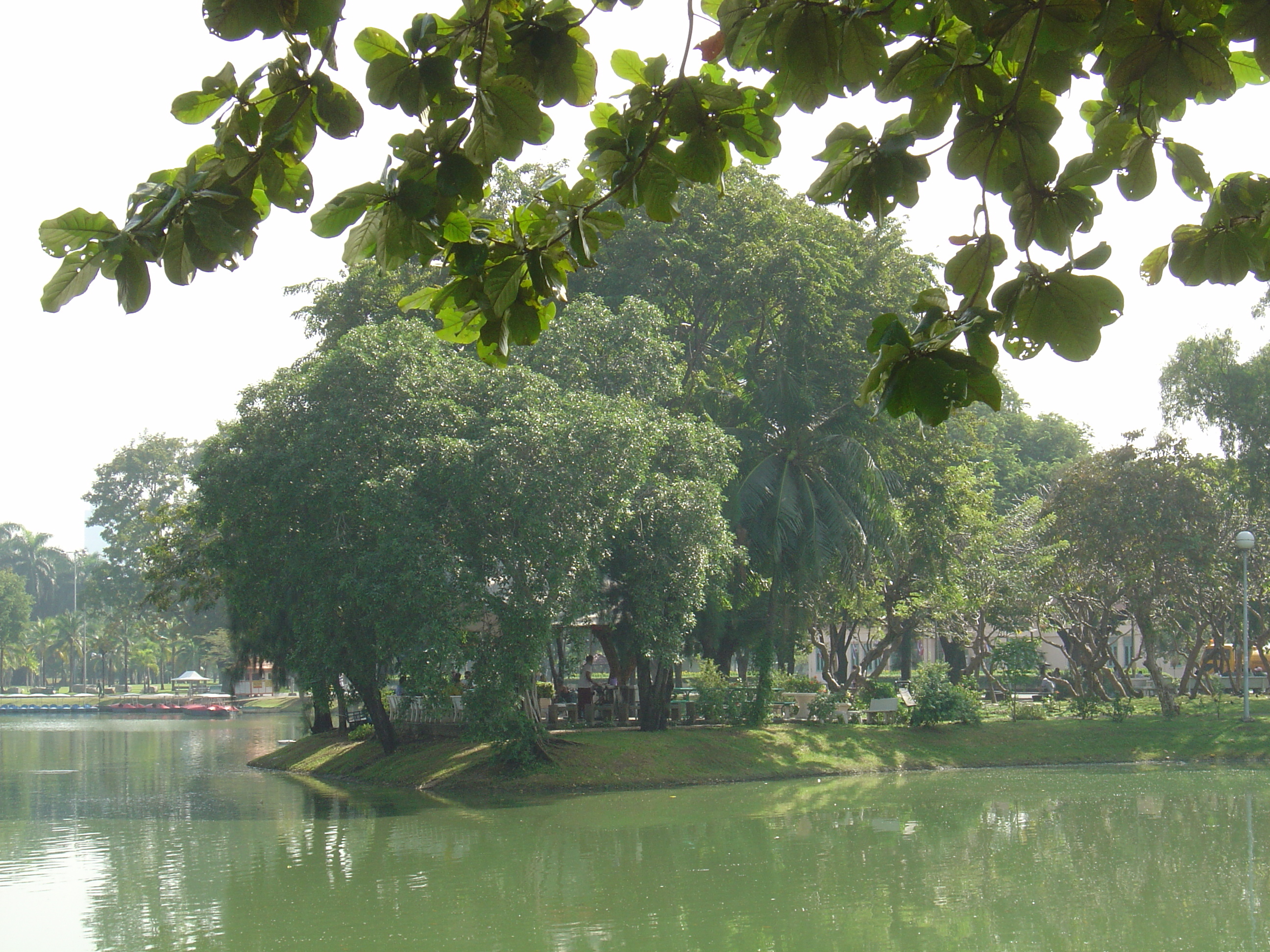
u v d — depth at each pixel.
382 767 27.69
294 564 25.36
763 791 23.77
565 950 10.98
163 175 3.25
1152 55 3.26
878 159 3.57
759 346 32.94
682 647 31.02
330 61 3.21
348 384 24.09
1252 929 11.48
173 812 22.02
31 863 16.41
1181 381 36.94
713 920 12.13
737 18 3.45
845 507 29.61
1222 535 34.47
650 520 25.23
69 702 82.62
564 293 3.72
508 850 16.81
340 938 11.66
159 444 90.56
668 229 30.62
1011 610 37.09
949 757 28.77
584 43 3.44
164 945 11.55
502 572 23.66
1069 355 3.34
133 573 88.12
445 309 3.81
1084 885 13.75
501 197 28.20
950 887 13.68
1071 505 34.03
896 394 3.09
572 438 22.53
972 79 3.43
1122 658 58.62
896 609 35.19
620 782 24.62
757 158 3.72
